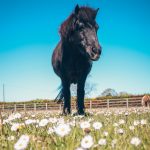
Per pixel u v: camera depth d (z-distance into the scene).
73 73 11.38
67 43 10.76
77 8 10.35
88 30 10.12
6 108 49.59
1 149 3.69
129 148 3.31
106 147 3.35
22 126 5.43
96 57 9.72
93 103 45.00
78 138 4.03
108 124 6.26
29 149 3.51
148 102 38.09
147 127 5.46
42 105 48.03
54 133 4.51
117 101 42.91
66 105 11.84
